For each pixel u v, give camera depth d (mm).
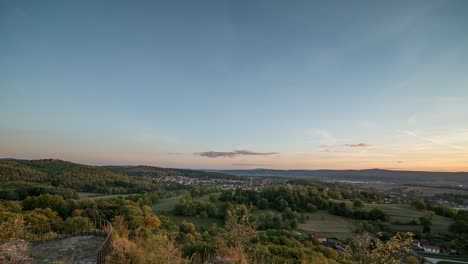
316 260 20094
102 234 13219
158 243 9289
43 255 9812
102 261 8109
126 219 35562
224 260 11023
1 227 11945
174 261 9211
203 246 16375
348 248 10094
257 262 12117
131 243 11586
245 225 12719
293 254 24047
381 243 9266
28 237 12734
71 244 11414
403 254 8812
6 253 8984
